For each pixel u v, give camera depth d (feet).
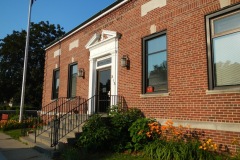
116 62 35.47
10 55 118.83
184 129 24.80
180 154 21.16
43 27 124.88
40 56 123.03
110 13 38.14
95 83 40.52
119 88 34.32
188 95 24.94
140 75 31.07
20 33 122.01
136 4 33.32
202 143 22.39
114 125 28.53
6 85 117.70
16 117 59.52
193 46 25.12
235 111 20.93
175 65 26.76
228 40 22.77
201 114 23.53
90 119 29.01
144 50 31.32
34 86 121.19
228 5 22.62
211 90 22.90
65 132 30.60
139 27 32.27
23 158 26.27
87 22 43.32
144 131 26.18
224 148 21.30
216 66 23.40
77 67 46.37
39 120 47.21
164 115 27.25
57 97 53.11
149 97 29.43
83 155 24.49
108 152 26.76
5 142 35.76
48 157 26.50
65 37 51.26
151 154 23.21
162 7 29.35
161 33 29.25
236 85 21.70
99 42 39.09
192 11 25.73
